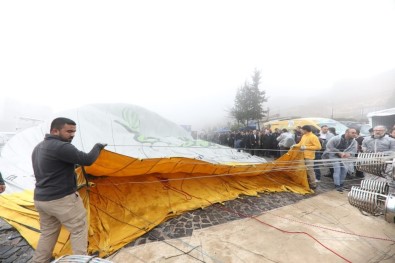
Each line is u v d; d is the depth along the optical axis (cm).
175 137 687
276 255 267
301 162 531
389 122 934
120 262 254
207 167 435
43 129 530
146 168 371
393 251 275
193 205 401
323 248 281
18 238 288
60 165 208
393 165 205
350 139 544
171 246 285
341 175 551
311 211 400
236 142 1261
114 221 326
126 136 569
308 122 1195
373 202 199
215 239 302
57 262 111
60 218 212
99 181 370
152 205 373
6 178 388
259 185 530
